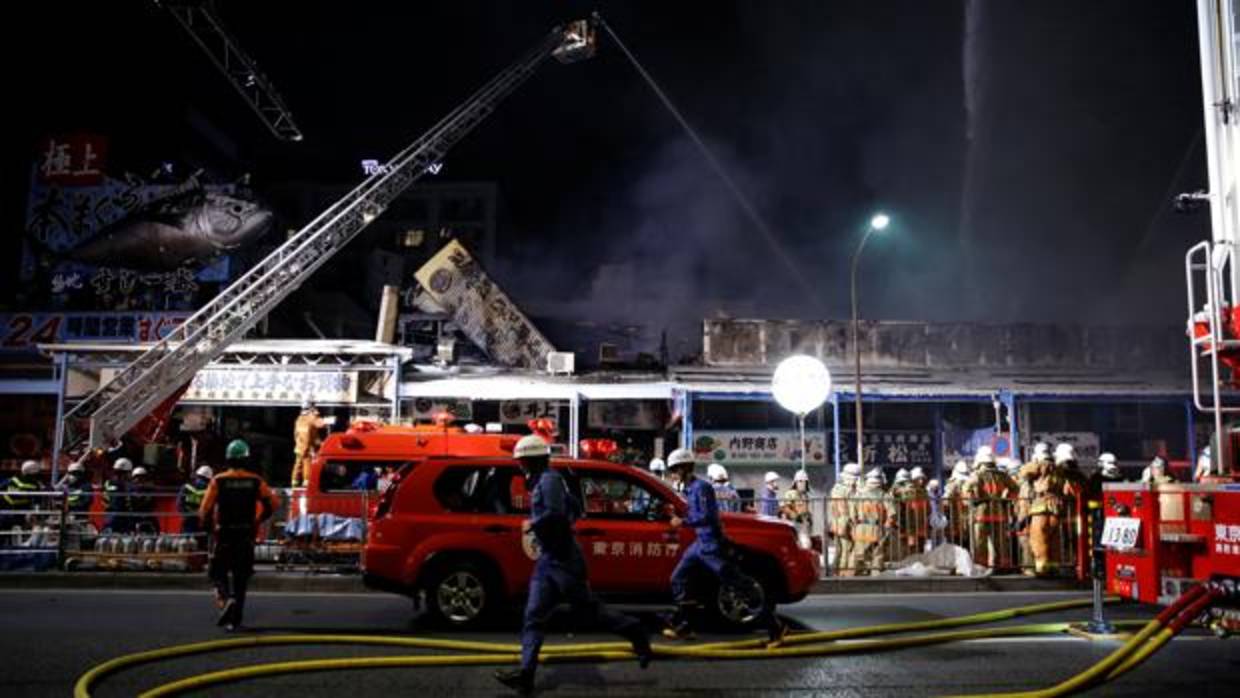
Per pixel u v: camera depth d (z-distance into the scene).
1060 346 25.70
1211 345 7.30
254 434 28.94
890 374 24.28
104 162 30.14
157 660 7.52
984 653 8.03
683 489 8.69
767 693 6.56
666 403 24.58
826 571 12.98
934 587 12.45
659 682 6.90
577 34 31.61
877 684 6.85
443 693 6.52
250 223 29.23
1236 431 7.23
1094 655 7.94
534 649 6.45
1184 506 7.46
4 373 27.95
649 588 9.34
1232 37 7.44
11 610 10.29
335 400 21.44
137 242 29.22
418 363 25.39
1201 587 7.02
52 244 29.64
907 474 16.09
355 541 13.75
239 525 9.07
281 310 37.06
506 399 23.30
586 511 9.59
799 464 23.48
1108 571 8.47
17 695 6.32
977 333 25.70
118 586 12.65
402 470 9.66
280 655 7.76
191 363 20.56
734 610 9.13
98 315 28.19
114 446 19.41
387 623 9.57
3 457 27.78
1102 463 14.08
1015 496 13.67
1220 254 7.41
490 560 9.20
